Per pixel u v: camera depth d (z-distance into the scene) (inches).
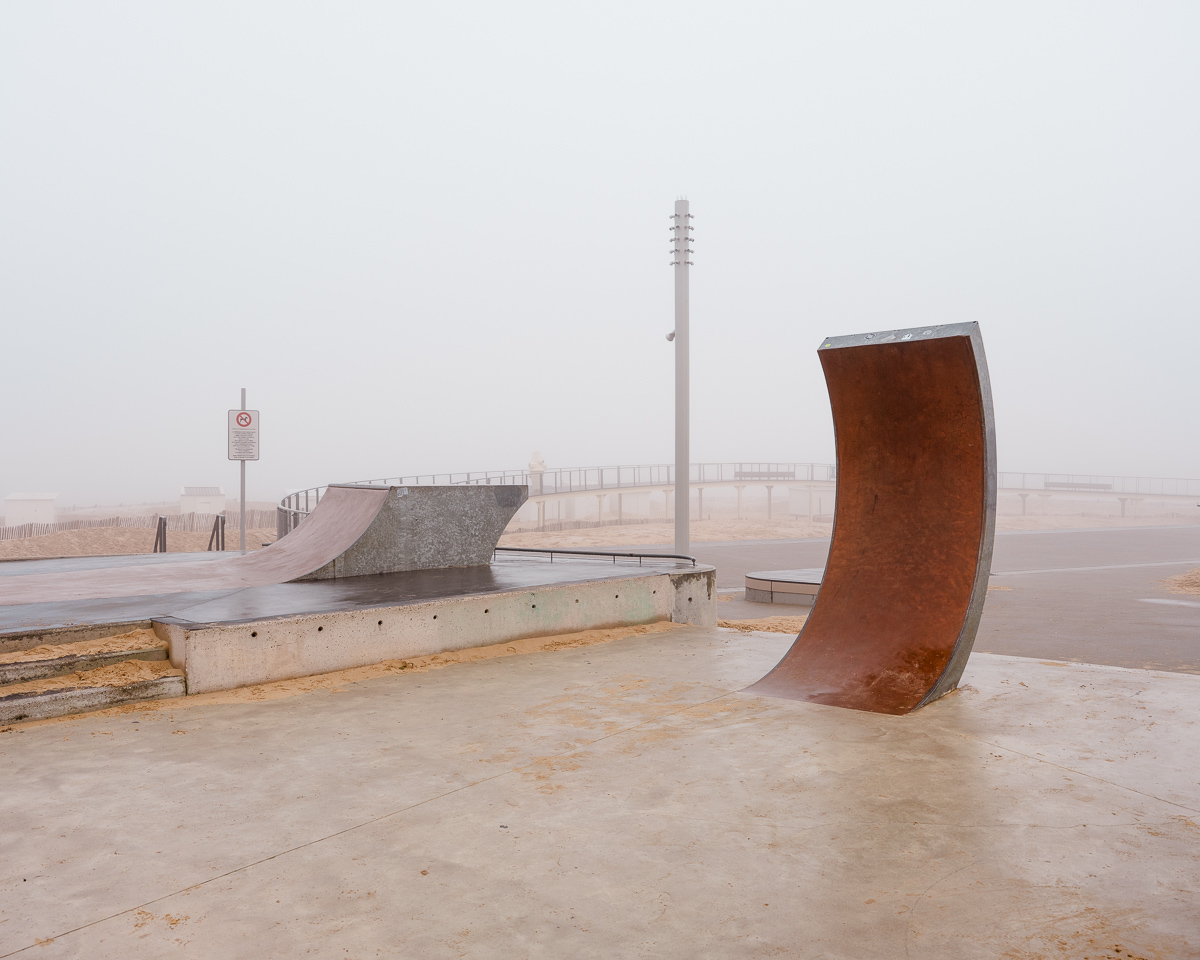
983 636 434.0
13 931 104.7
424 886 117.6
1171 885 116.2
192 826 140.3
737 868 123.0
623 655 296.8
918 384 243.4
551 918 108.0
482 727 202.4
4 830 138.6
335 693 238.1
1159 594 626.5
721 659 289.1
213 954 99.0
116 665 234.1
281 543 458.0
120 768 171.3
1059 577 761.6
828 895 114.0
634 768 170.4
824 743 187.2
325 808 148.6
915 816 143.0
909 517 251.0
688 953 99.0
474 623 299.9
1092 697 230.5
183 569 407.8
